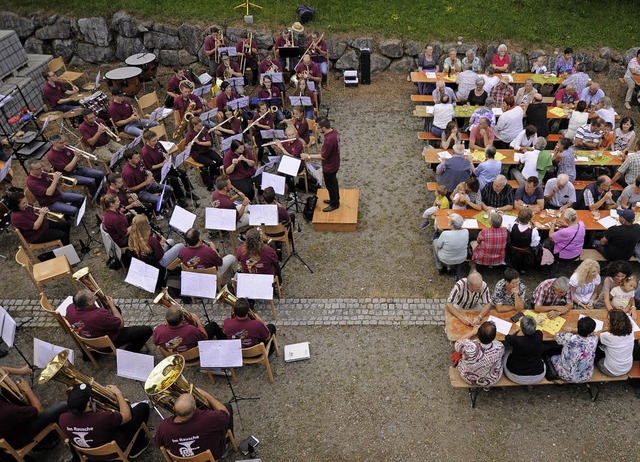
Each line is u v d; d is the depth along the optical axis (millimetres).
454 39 14984
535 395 6582
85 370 7160
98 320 6469
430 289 8250
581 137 10242
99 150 10641
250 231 7363
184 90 11602
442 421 6336
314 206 9672
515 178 9898
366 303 8023
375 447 6090
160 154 10062
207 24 15359
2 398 5527
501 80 12688
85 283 6828
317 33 15055
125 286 8500
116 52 15867
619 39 14836
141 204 9094
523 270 8148
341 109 13664
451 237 7688
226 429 5496
